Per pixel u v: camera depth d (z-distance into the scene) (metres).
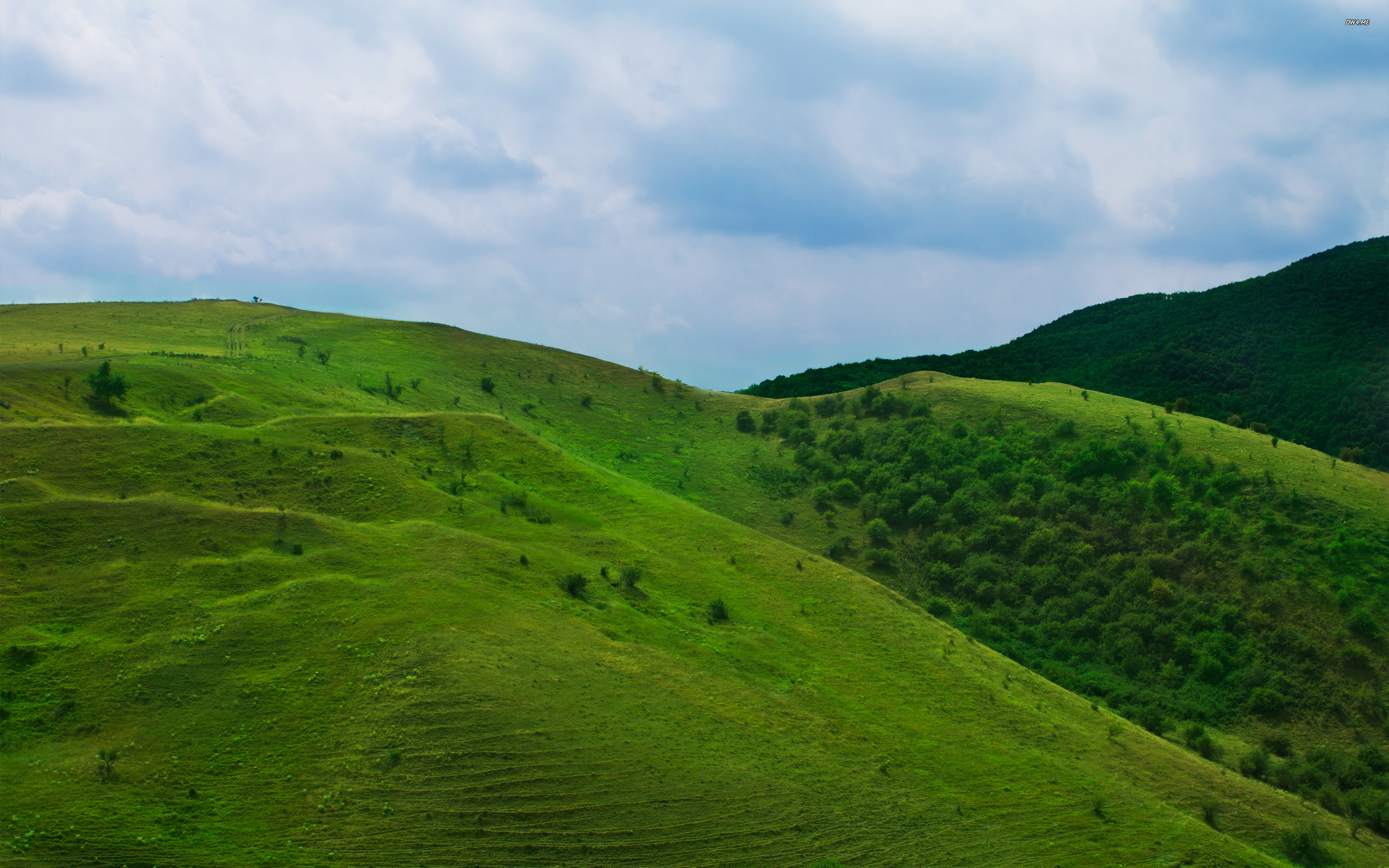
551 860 38.16
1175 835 48.50
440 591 54.38
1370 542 88.19
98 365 82.00
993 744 55.34
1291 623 82.06
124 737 40.28
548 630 53.72
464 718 43.25
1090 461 107.44
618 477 94.12
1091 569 93.62
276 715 42.59
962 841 45.41
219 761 39.84
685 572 71.50
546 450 89.38
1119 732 61.19
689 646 58.66
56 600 47.28
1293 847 50.78
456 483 74.56
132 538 52.53
